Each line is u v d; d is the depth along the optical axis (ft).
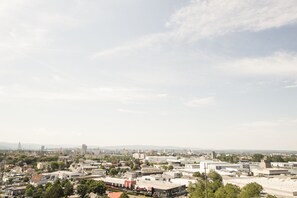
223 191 286.66
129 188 468.34
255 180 481.87
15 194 425.69
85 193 382.01
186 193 438.81
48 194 353.10
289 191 365.81
